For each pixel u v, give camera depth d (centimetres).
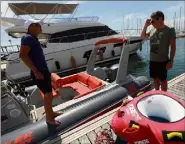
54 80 659
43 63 362
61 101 627
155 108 288
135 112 269
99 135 324
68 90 644
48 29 1425
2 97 441
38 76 355
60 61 1435
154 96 298
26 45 341
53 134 397
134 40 1733
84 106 473
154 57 427
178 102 283
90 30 1566
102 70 743
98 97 509
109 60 1612
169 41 405
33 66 348
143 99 295
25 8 1359
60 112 446
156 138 238
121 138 264
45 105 390
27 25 356
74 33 1507
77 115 446
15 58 1259
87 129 399
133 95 609
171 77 1291
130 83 622
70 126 422
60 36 1466
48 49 1393
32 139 381
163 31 402
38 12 1429
